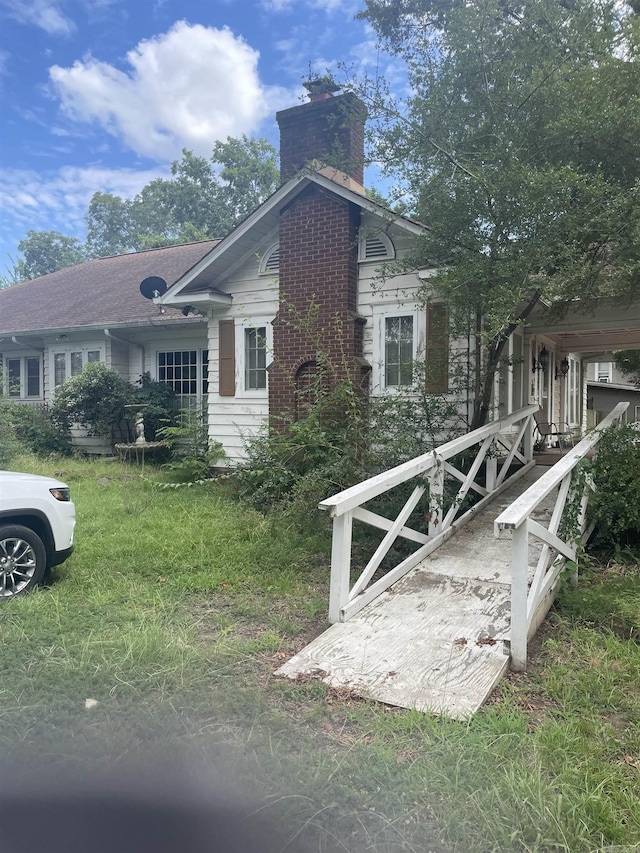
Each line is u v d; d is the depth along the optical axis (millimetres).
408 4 7840
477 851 2170
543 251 6027
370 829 2285
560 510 4895
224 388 11195
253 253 10742
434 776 2572
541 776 2578
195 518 7777
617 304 7129
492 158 6316
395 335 9375
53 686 3375
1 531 4879
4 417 12828
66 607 4703
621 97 5852
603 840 2236
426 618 4438
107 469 12312
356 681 3520
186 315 11562
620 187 6219
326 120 10047
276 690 3445
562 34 6320
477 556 5801
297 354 9836
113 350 14633
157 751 2771
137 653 3783
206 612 4793
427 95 6875
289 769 2621
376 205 8500
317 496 7176
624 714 3201
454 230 6812
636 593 4973
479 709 3215
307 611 4750
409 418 8102
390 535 5207
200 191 40500
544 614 4555
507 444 8656
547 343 13344
